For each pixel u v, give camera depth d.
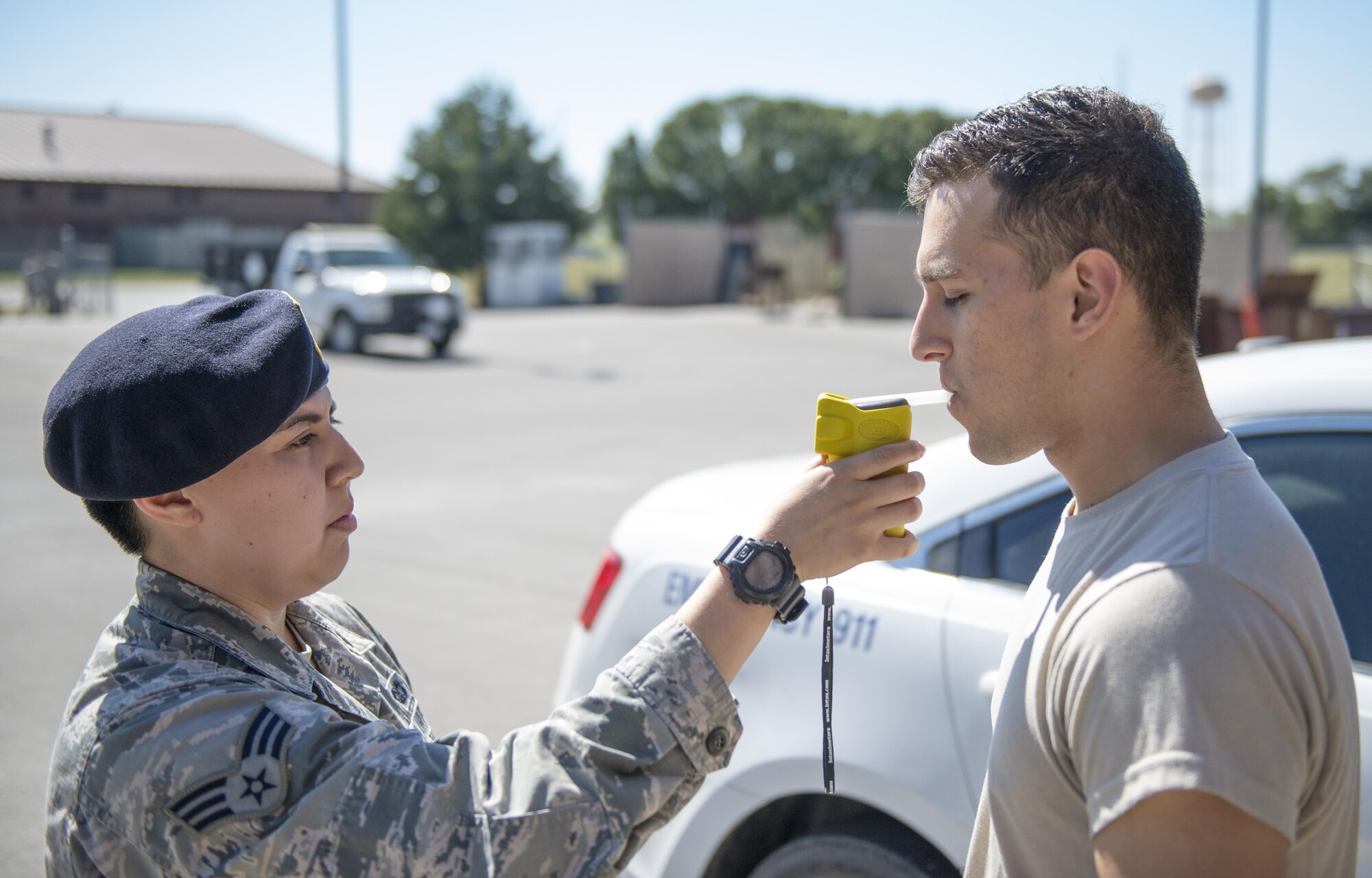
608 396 13.77
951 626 1.97
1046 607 1.06
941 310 1.13
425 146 37.28
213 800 1.03
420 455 9.96
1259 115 15.66
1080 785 0.96
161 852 1.04
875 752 1.97
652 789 1.04
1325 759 0.95
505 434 11.09
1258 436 1.88
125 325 1.16
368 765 1.03
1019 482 2.03
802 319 28.61
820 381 15.47
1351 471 1.78
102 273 24.80
